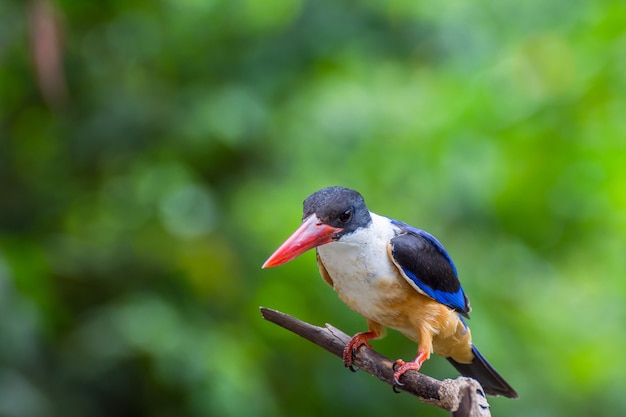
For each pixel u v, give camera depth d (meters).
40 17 9.30
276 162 11.25
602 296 13.07
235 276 10.70
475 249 11.11
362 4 11.60
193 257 10.80
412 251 6.91
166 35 11.55
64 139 11.33
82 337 10.07
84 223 11.63
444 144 11.23
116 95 11.19
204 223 11.23
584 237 12.27
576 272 13.13
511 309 11.28
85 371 9.99
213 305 10.67
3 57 11.06
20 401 9.12
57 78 9.41
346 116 11.26
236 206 11.09
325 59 11.49
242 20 11.47
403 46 11.78
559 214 11.91
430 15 11.89
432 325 7.05
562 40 11.71
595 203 11.96
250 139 11.23
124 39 11.54
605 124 11.40
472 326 10.12
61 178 11.54
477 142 11.37
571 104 11.33
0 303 9.07
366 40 11.50
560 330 12.12
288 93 11.45
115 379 10.14
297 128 11.24
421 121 11.38
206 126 10.75
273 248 10.45
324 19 11.38
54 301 10.45
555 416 10.83
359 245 6.90
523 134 11.40
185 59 11.58
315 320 10.38
